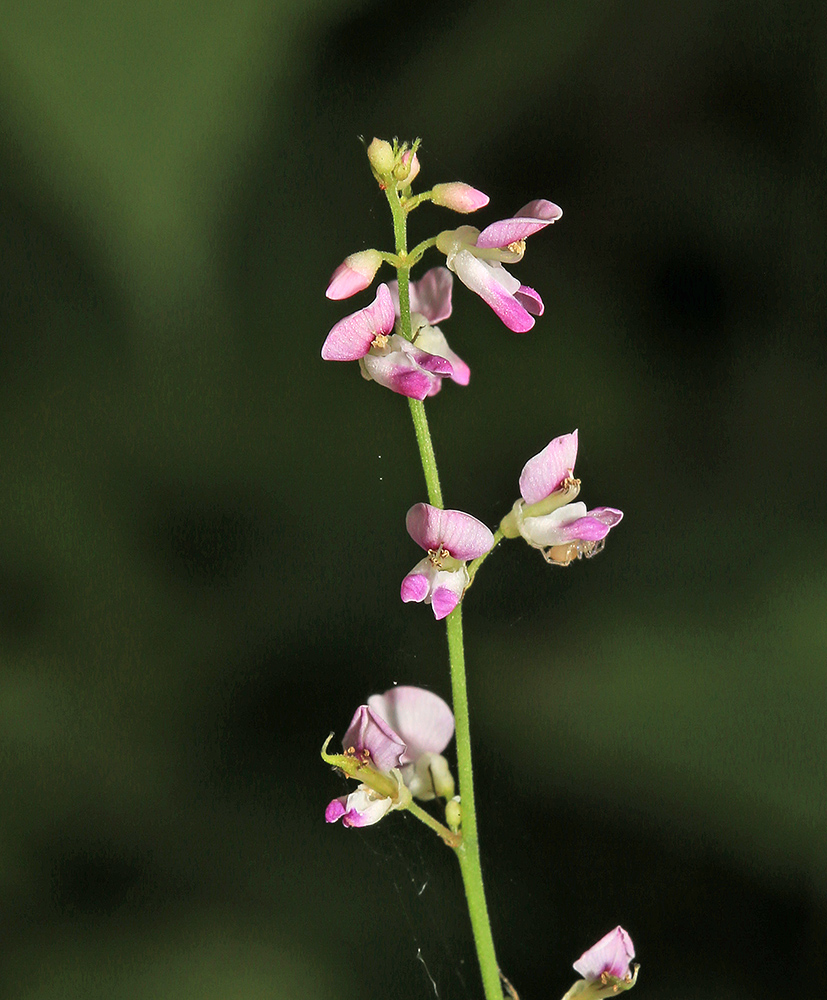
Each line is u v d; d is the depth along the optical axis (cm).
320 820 35
